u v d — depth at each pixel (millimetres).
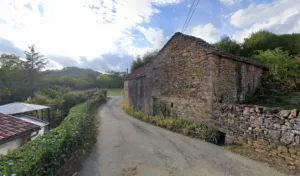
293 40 11352
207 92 6008
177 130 6938
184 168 3693
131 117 11227
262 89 8156
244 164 3807
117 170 3641
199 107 6434
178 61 7809
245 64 7484
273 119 3824
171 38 8234
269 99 7117
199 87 6441
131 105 14711
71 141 3535
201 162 3969
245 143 4492
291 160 3428
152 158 4258
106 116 11680
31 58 30125
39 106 11555
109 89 44188
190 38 7000
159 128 7656
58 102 16562
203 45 6371
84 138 4812
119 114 12711
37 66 30766
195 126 6305
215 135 5430
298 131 3330
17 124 5910
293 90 7410
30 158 2240
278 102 6719
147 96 11008
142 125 8406
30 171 2057
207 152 4594
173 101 8195
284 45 11453
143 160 4145
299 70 7910
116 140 5867
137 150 4848
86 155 4477
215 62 6012
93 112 12703
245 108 4547
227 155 4359
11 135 4980
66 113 15906
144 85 11578
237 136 4754
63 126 4285
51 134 3432
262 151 4023
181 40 7594
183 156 4352
